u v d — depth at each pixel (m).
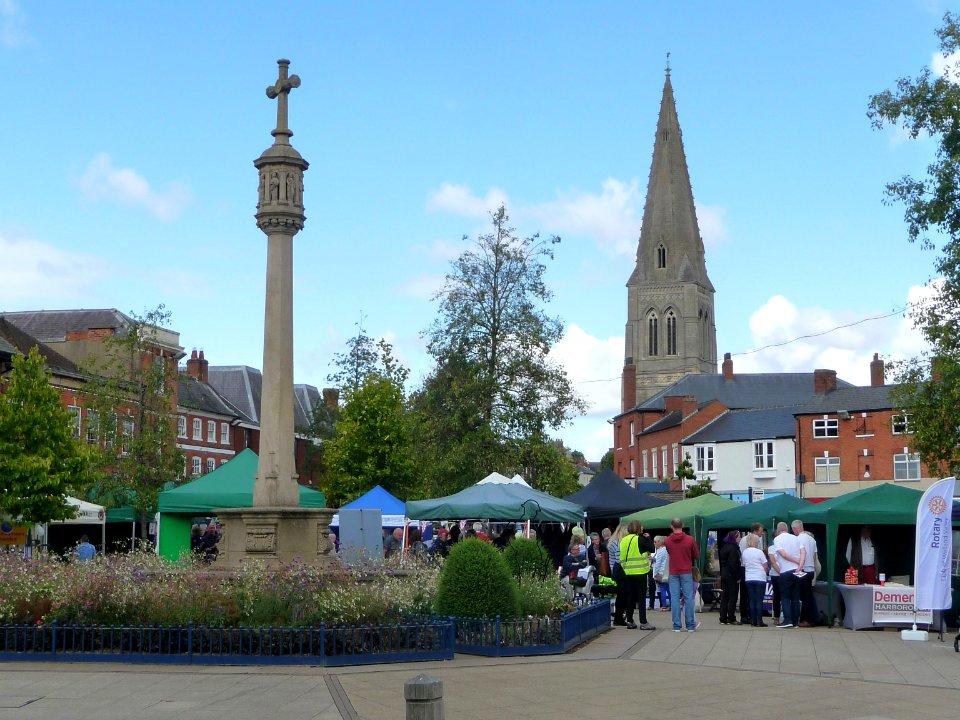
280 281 18.97
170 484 41.47
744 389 107.44
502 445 46.88
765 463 80.56
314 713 11.75
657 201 161.50
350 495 57.84
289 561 17.61
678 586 21.95
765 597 26.28
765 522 26.42
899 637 20.59
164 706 12.17
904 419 34.91
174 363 50.62
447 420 47.47
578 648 18.30
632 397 129.50
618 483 32.44
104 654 15.66
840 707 12.40
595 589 24.44
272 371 18.80
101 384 44.44
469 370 47.44
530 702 12.73
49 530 41.72
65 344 60.03
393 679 14.23
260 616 15.98
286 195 19.09
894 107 30.84
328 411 77.44
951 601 20.17
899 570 28.00
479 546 17.77
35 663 15.59
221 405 78.81
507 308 48.72
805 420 77.31
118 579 16.58
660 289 159.00
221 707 12.11
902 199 31.23
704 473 84.69
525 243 49.50
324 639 15.55
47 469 35.72
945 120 29.89
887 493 23.58
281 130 19.42
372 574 17.77
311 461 84.62
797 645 18.92
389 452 57.91
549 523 33.34
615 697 13.09
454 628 16.67
